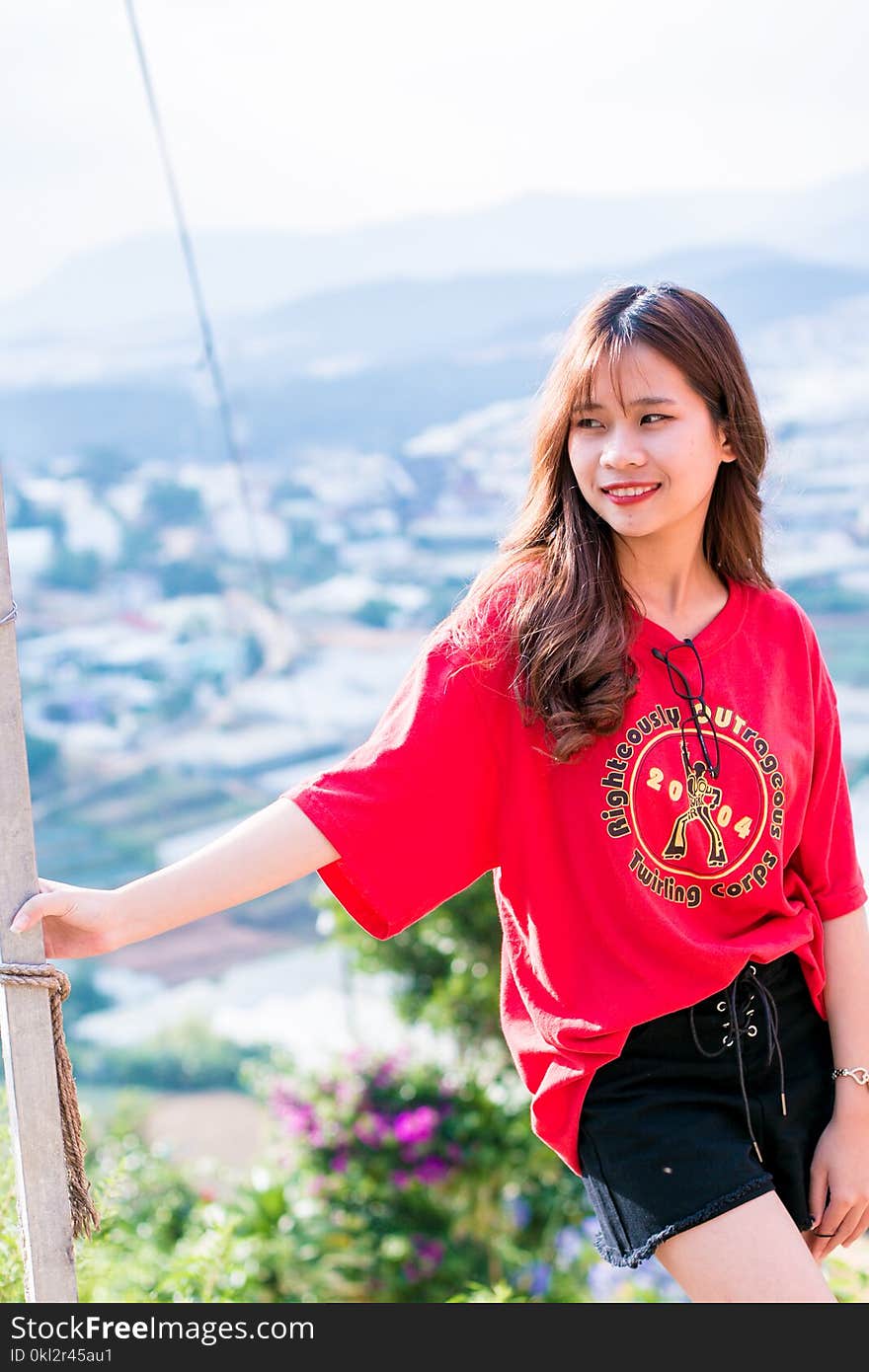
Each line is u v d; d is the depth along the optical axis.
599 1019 1.70
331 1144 4.58
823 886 1.88
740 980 1.76
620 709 1.69
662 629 1.77
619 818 1.71
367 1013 5.18
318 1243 4.39
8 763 1.62
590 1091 1.74
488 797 1.76
